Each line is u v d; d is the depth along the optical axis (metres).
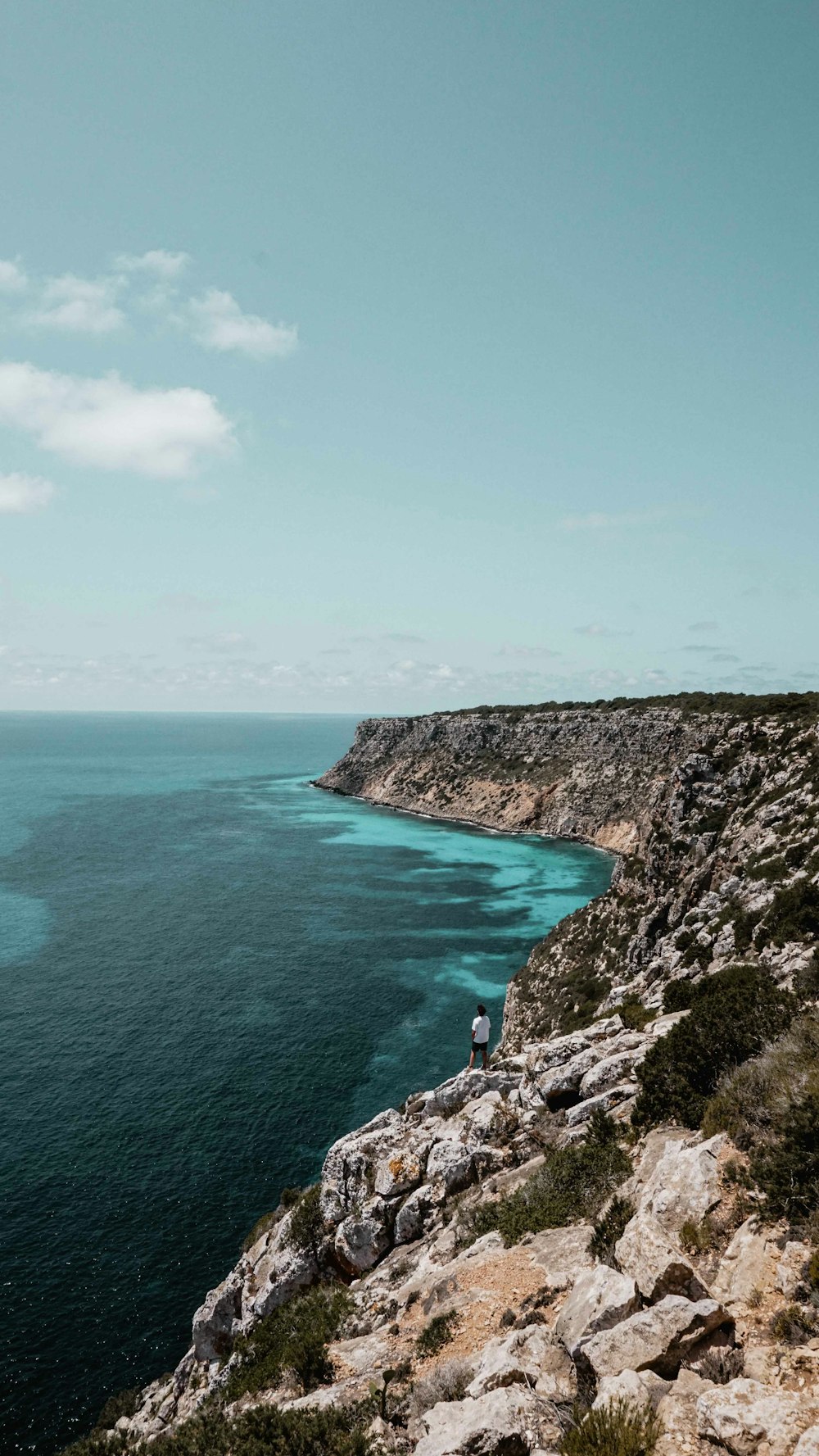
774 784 61.12
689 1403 7.66
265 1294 23.19
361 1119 53.62
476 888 122.25
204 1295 38.19
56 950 90.25
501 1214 16.66
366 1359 13.60
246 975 81.94
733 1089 13.74
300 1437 11.17
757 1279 9.31
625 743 173.00
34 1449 30.53
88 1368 34.19
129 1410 31.09
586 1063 23.02
